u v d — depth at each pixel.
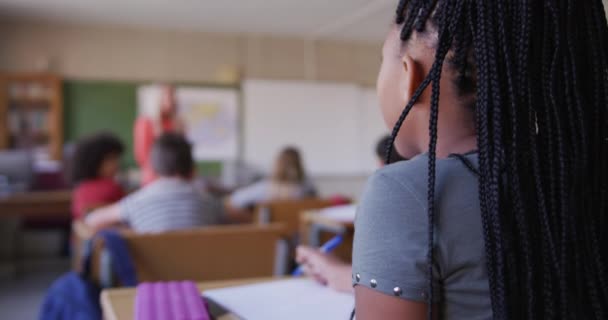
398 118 0.58
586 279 0.50
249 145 7.12
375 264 0.50
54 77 6.23
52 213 3.91
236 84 7.08
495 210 0.48
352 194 7.56
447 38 0.52
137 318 0.68
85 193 2.89
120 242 1.42
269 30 6.98
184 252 1.50
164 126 4.25
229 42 7.12
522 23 0.49
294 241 2.81
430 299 0.48
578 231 0.50
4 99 6.08
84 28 6.52
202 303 0.74
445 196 0.50
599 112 0.52
